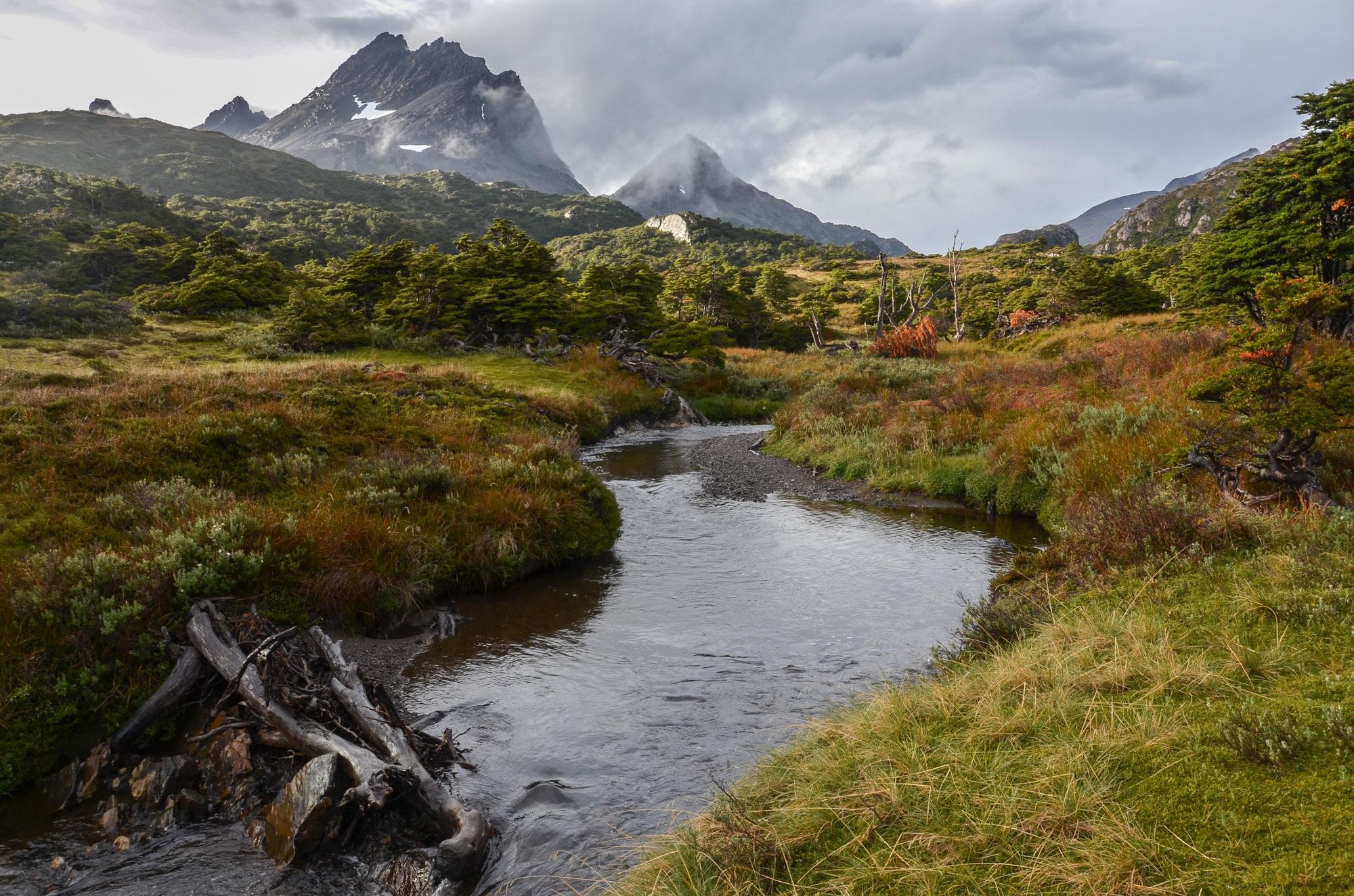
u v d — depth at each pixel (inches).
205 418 545.6
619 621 385.1
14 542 360.2
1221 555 303.4
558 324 1892.2
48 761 246.4
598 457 997.2
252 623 287.1
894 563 477.4
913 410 924.6
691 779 232.4
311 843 201.0
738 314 2994.6
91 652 271.1
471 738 264.4
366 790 202.2
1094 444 580.4
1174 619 253.1
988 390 981.8
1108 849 141.0
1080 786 163.2
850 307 4308.6
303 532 383.2
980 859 148.5
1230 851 134.9
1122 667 216.1
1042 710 203.5
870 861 154.6
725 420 1578.5
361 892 190.9
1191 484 440.8
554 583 451.5
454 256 2135.8
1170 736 174.1
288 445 562.6
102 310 1940.2
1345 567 259.1
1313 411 353.1
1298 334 373.4
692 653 338.6
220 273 2386.8
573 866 193.9
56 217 4822.8
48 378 826.8
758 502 695.1
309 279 2908.5
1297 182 1002.1
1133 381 809.5
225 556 327.9
